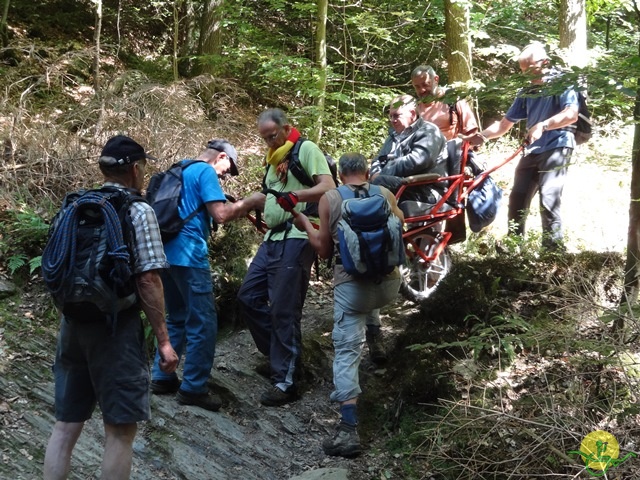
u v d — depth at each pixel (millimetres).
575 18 8227
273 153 4070
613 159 7219
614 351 3783
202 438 3740
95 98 6082
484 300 4711
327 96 7785
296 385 4203
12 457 3350
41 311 4418
